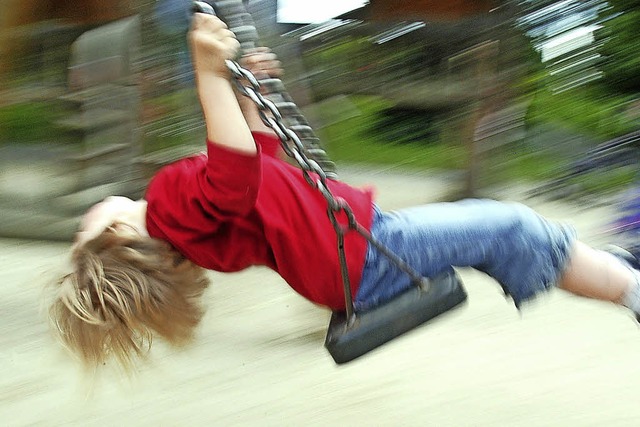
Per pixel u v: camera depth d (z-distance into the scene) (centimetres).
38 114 600
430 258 230
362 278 226
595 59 676
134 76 550
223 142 203
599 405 302
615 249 260
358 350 227
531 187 616
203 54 205
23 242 552
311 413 308
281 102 232
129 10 552
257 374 342
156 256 230
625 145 624
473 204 240
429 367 340
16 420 314
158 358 361
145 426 304
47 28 587
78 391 335
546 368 335
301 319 398
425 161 667
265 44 446
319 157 237
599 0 659
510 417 296
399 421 298
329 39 639
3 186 580
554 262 238
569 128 661
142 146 563
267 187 225
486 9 619
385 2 639
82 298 229
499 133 617
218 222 217
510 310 399
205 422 305
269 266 231
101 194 561
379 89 650
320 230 223
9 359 369
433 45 642
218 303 424
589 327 375
